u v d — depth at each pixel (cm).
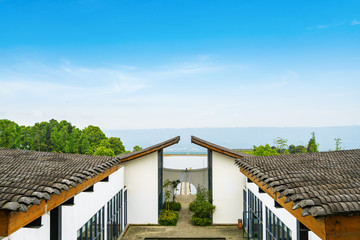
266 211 1241
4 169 671
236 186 1888
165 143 1858
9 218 431
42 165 769
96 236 1191
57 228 815
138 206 1884
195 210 1883
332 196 432
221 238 1642
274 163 867
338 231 398
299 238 823
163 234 1706
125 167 1888
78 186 735
